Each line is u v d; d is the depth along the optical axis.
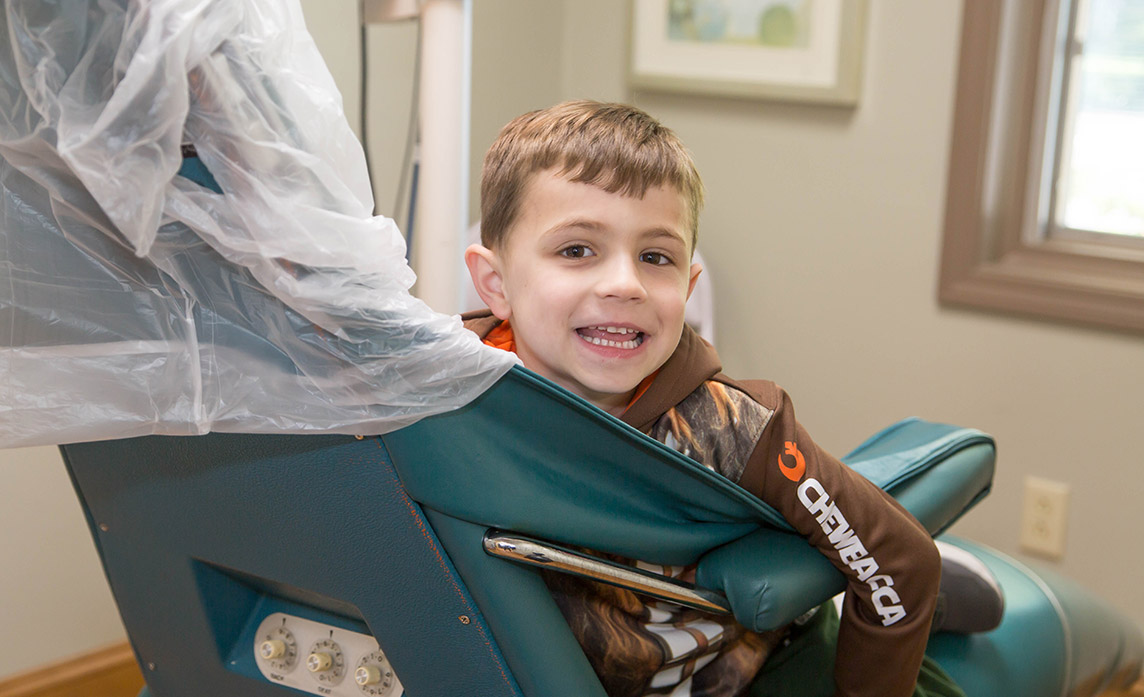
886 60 1.92
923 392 2.00
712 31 2.09
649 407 0.84
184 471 0.77
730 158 2.16
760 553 0.80
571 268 0.84
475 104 2.18
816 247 2.08
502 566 0.70
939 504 0.96
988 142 1.83
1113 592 1.85
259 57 0.60
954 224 1.88
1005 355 1.90
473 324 0.97
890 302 2.01
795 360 2.15
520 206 0.86
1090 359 1.81
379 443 0.68
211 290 0.65
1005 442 1.93
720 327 2.25
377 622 0.75
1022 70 1.83
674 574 0.86
